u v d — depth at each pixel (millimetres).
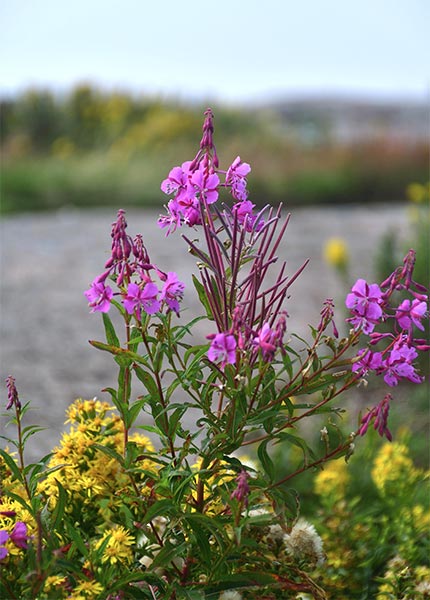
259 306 8133
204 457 2293
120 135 26781
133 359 2227
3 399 5637
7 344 7160
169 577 2363
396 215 16203
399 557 3115
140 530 2326
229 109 28234
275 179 19984
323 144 23422
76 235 13367
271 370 2236
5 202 17922
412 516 3346
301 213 16906
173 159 22812
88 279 10172
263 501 2674
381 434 2197
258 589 2309
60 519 2262
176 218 2252
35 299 8961
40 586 1980
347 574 3066
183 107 28203
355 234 13445
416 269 6855
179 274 10164
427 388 5957
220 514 2467
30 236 13125
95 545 2307
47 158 23375
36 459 4293
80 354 6988
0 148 25344
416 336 6293
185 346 2221
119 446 2699
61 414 5406
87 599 2070
